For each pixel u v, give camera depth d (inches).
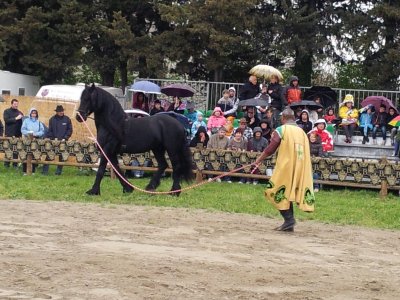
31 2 1405.0
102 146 681.6
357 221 585.3
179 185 697.0
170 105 938.1
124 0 1364.4
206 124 925.8
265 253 418.0
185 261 379.2
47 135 879.1
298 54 1283.2
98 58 1401.3
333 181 760.3
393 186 737.6
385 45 1230.9
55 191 691.4
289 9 1237.1
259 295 319.3
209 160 796.6
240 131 827.4
